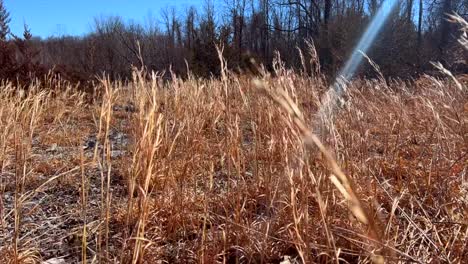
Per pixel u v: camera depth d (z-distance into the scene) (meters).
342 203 2.14
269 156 2.70
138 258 1.97
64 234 2.59
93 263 2.00
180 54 24.83
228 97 2.61
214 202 2.71
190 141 2.91
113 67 22.00
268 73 2.66
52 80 9.60
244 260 2.31
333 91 2.86
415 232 2.22
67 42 35.50
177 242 2.47
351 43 15.40
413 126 3.96
